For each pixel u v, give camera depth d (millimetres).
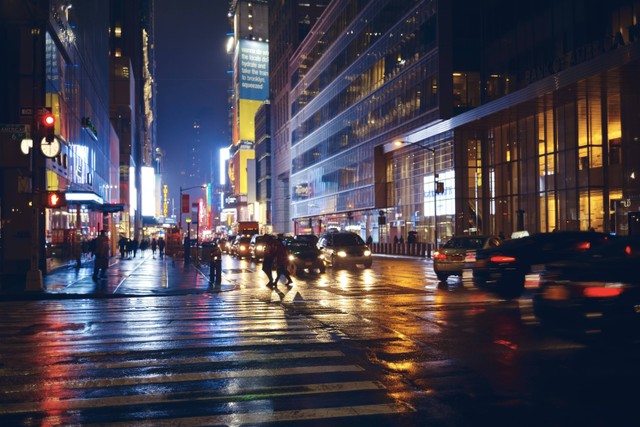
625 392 7297
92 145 45688
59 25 31219
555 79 38594
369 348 10141
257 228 75438
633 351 9781
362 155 73500
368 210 74938
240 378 8102
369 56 70875
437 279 25719
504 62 51188
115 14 104125
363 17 72875
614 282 9898
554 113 43875
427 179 59906
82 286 23391
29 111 21438
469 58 54281
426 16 56594
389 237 69875
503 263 17500
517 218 48531
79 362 9180
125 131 91312
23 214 28375
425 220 60281
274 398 7098
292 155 109750
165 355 9672
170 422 6211
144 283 25078
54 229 32562
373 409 6621
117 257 59812
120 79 89500
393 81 64000
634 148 38000
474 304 16297
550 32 45312
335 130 84250
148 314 15094
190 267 38812
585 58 40812
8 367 8844
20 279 26344
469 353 9656
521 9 48906
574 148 41812
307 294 19891
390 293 19719
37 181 27672
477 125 51375
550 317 10570
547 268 11297
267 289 22281
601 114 40656
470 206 53594
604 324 9875
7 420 6324
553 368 8578
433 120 55000
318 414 6441
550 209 44562
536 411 6516
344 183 80688
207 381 7953
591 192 40406
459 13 54406
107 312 15641
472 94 54125
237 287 23391
